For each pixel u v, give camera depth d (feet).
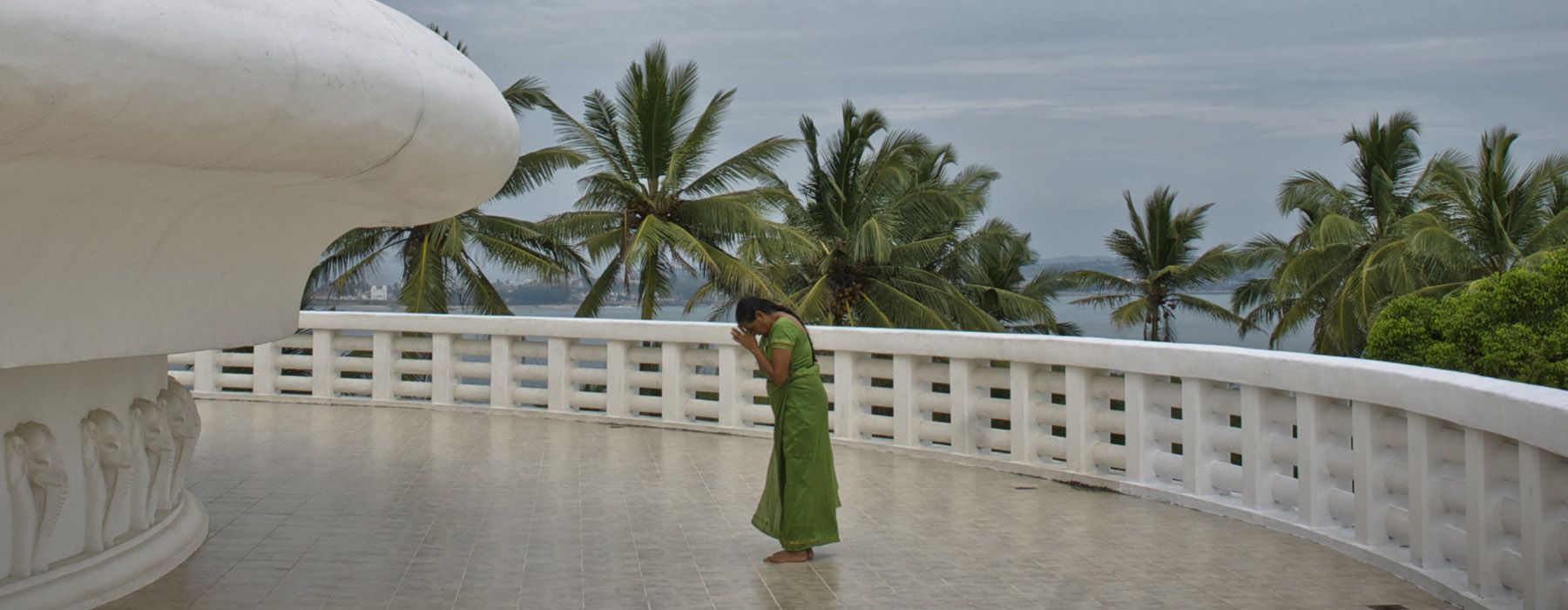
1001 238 134.31
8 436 15.08
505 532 22.25
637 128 109.91
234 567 19.21
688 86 109.50
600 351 38.91
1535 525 15.71
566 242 118.93
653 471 29.30
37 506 15.58
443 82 13.25
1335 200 136.77
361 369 42.78
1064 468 28.84
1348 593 18.53
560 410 39.37
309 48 10.91
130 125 9.64
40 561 15.67
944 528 23.21
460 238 104.58
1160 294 162.50
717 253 106.93
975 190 139.95
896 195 125.29
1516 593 17.07
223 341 16.80
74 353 13.69
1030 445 29.58
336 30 11.41
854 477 28.91
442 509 24.29
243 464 29.25
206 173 12.50
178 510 20.11
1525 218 118.11
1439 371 19.19
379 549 20.75
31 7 8.41
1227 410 25.08
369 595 17.84
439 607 17.30
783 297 108.58
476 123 14.19
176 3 9.61
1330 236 125.80
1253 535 22.70
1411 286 114.11
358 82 11.53
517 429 36.55
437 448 32.42
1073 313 186.39
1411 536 19.39
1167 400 26.66
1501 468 17.11
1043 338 28.96
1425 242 109.40
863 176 125.90
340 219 17.88
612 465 29.99
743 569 19.84
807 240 109.40
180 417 19.75
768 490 20.75
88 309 13.75
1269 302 157.89
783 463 20.53
